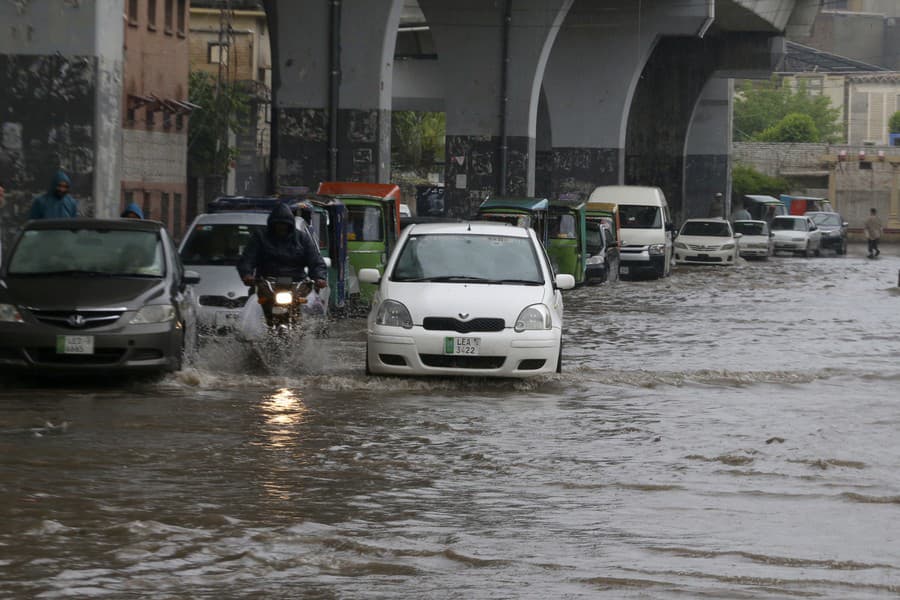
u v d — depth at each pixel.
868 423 21.78
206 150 108.19
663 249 77.44
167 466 16.81
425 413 21.94
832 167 186.00
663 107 122.56
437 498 15.38
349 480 16.28
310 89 60.59
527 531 13.79
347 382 25.12
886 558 12.80
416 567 12.30
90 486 15.48
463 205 79.31
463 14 78.00
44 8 37.16
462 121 78.88
